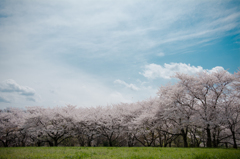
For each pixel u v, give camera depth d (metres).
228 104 22.73
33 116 28.03
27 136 33.53
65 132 29.69
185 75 24.14
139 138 33.53
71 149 14.66
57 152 12.06
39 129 28.33
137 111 32.41
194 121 22.09
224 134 28.09
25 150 13.81
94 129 30.72
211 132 26.16
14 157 9.81
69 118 29.84
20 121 33.28
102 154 11.18
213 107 22.67
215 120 21.92
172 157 10.08
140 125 26.89
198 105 23.72
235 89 22.70
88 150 13.70
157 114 25.91
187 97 23.86
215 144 24.48
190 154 11.35
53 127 28.70
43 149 14.72
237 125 23.62
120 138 34.50
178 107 22.69
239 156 10.66
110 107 36.53
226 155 11.02
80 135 31.89
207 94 24.03
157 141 35.31
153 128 25.45
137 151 13.36
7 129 33.09
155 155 10.71
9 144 35.47
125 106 35.19
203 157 10.20
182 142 34.75
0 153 11.73
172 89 23.48
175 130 24.75
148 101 32.66
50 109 33.16
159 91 26.64
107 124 28.83
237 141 29.45
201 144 37.16
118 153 11.71
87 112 34.75
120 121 29.72
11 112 38.94
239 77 22.28
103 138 34.91
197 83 23.34
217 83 22.81
